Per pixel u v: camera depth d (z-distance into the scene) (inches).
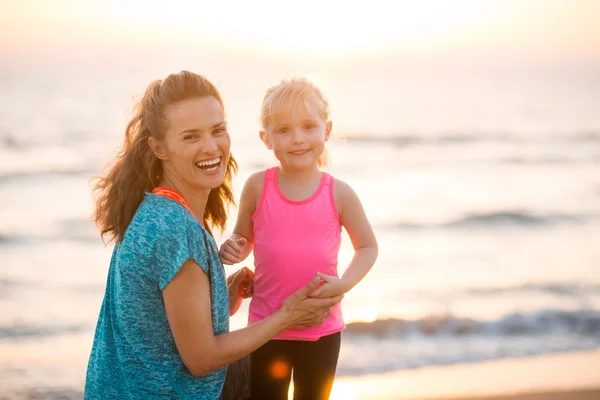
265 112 124.0
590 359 258.2
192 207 109.0
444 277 439.8
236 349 100.4
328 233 122.4
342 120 1660.9
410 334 302.4
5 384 242.4
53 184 791.7
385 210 716.7
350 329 310.2
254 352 126.6
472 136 1382.9
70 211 651.5
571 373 239.8
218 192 122.3
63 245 530.6
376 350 277.1
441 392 221.0
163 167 107.2
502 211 700.7
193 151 102.3
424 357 265.4
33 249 517.7
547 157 1135.6
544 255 509.4
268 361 124.6
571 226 625.0
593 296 380.5
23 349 291.0
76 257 495.2
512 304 365.4
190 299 97.3
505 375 238.5
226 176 122.1
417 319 326.6
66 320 344.8
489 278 433.7
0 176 828.6
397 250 536.1
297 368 124.6
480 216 677.9
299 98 120.1
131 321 99.3
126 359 100.6
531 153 1179.3
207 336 98.5
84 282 429.4
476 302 372.5
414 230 619.8
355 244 125.5
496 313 342.0
